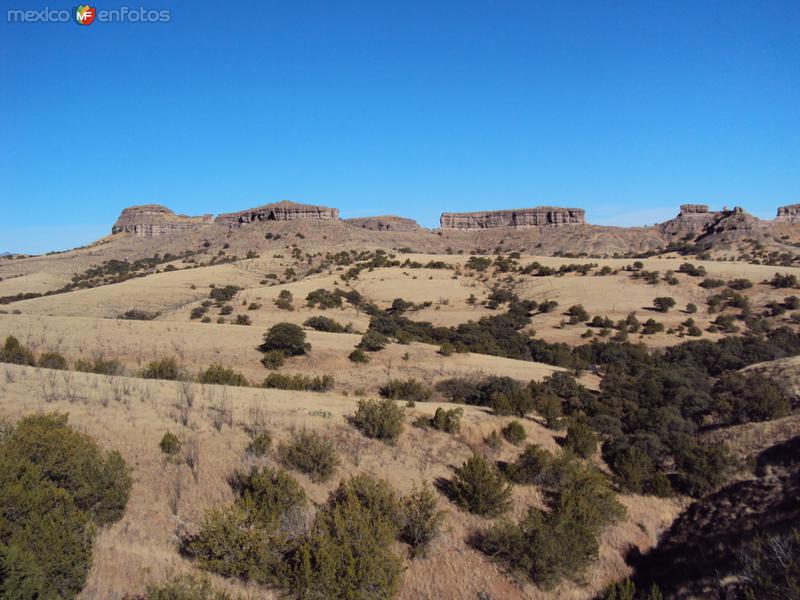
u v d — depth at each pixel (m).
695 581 14.54
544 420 29.33
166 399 20.97
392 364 43.41
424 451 21.03
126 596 10.41
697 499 21.41
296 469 16.73
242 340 46.88
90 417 17.16
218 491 14.89
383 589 12.31
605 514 18.95
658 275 103.62
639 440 25.83
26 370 23.62
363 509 14.56
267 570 12.13
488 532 16.19
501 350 57.75
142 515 13.17
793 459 21.45
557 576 15.02
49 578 9.39
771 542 13.21
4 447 11.81
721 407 29.84
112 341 43.00
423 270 130.00
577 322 79.25
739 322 76.81
